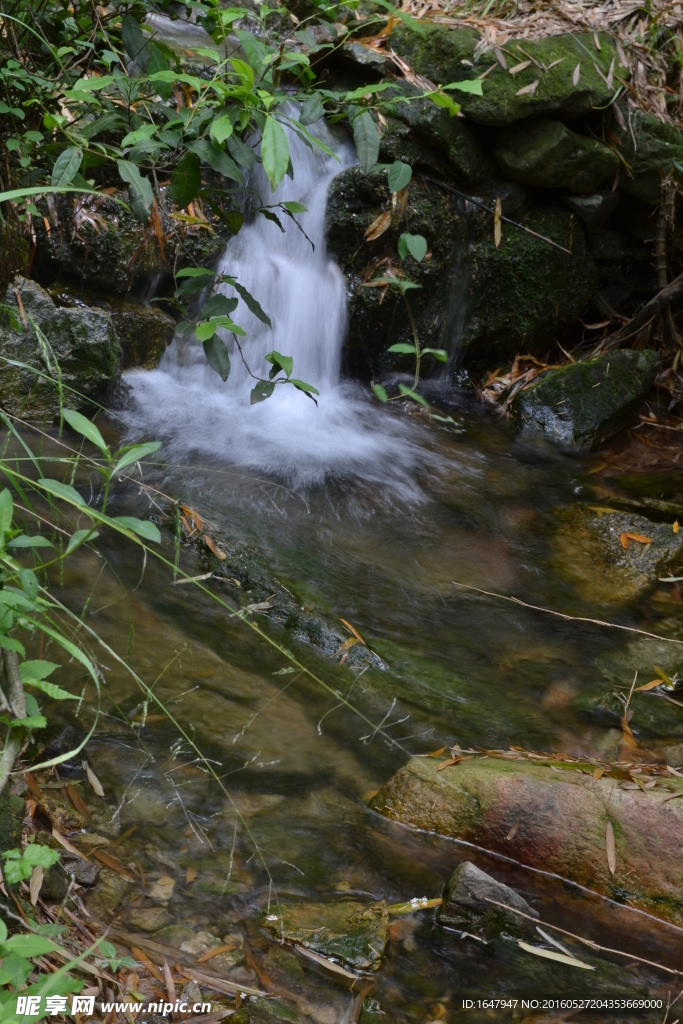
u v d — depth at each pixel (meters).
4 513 1.85
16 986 1.40
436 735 2.70
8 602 1.73
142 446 1.82
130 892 1.94
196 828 2.16
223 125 2.10
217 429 4.61
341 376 5.67
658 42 6.30
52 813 2.06
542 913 2.11
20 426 3.96
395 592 3.48
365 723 2.69
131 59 2.53
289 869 2.10
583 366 5.62
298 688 2.79
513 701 2.96
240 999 1.73
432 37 5.54
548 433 5.41
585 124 5.78
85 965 1.66
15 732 1.77
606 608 3.65
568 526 4.30
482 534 4.12
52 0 2.80
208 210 4.92
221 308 2.36
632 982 1.94
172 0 2.60
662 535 4.15
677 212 6.16
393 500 4.29
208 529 3.44
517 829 2.26
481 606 3.52
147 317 4.74
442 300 5.73
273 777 2.39
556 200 5.95
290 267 5.29
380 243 5.44
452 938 1.99
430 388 5.89
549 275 5.95
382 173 5.27
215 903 1.96
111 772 2.27
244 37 2.27
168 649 2.80
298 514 3.93
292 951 1.88
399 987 1.84
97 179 4.61
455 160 5.47
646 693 3.12
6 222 2.57
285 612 3.13
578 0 6.29
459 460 4.95
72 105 3.21
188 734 2.46
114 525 1.79
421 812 2.32
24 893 1.76
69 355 4.18
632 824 2.22
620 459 5.32
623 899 2.17
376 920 1.97
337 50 5.49
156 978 1.74
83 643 2.70
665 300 5.93
